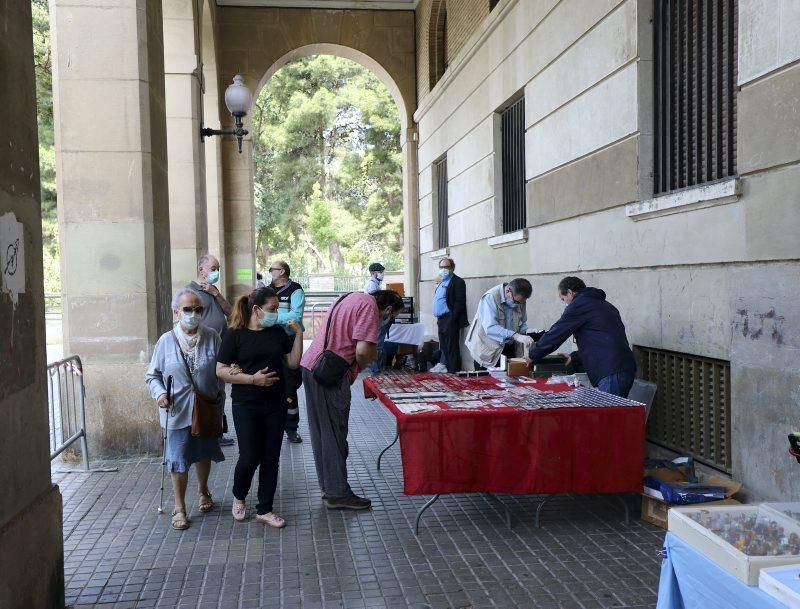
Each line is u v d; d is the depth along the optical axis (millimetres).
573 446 4863
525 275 9289
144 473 6602
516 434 4828
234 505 5289
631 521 5145
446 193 14516
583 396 5316
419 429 4750
